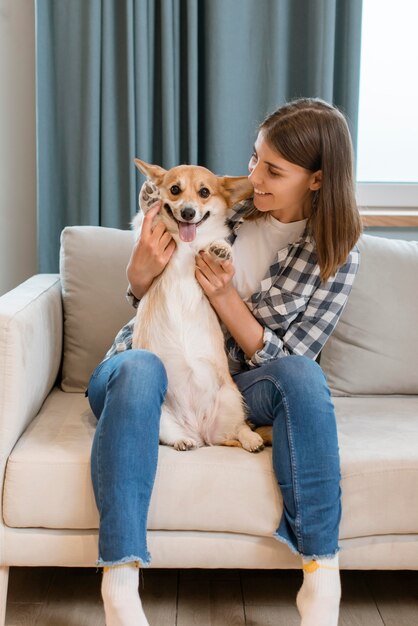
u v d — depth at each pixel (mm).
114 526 1270
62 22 2283
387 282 1958
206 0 2289
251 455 1471
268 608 1571
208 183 1658
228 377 1604
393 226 2412
